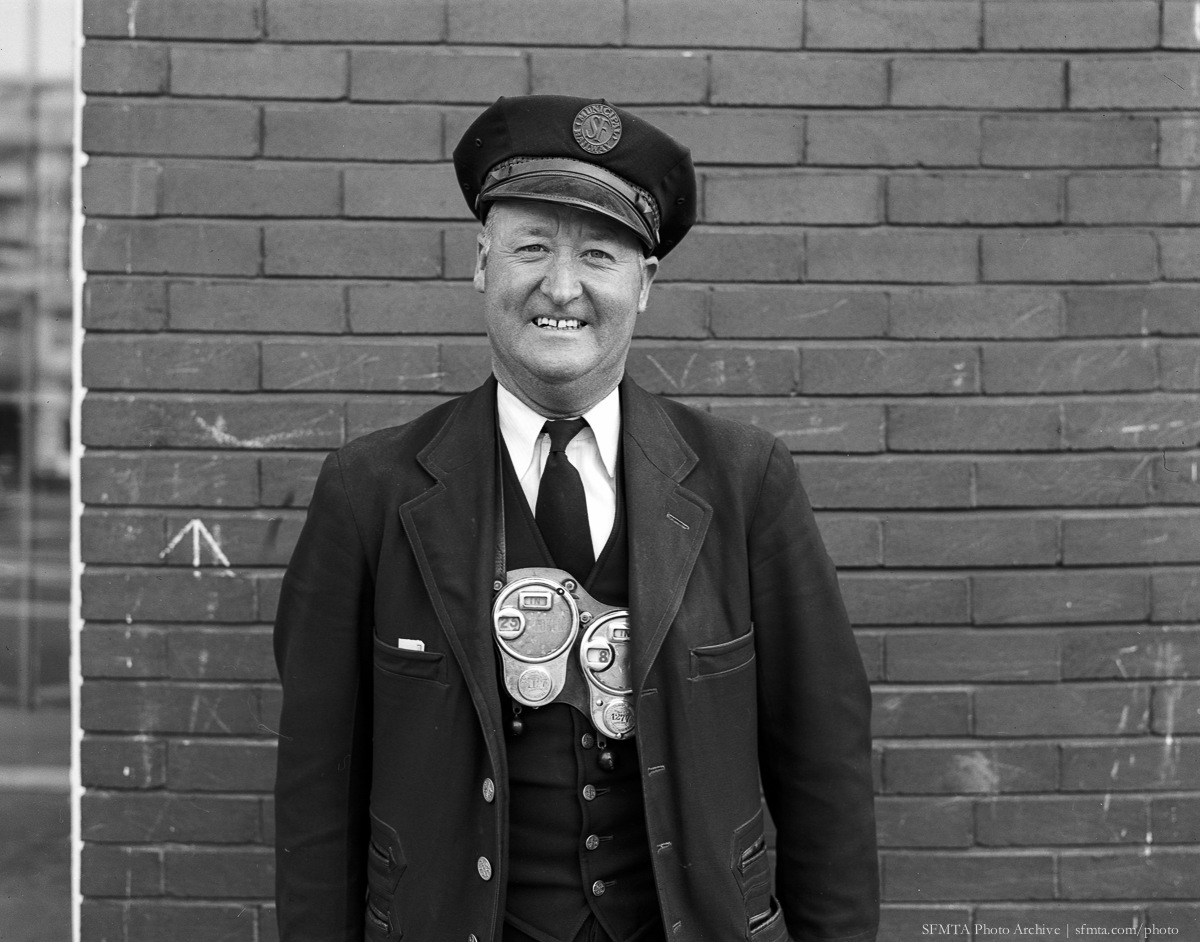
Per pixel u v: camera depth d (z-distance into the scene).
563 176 1.63
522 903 1.63
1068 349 2.49
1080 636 2.49
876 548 2.47
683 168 1.74
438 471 1.71
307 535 1.76
